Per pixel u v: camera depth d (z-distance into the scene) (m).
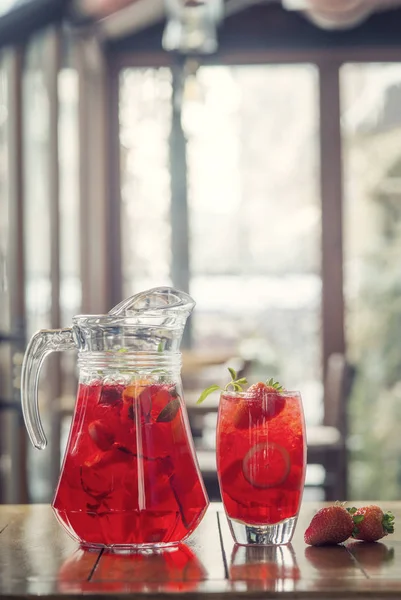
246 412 1.31
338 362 5.33
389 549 1.30
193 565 1.21
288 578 1.14
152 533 1.28
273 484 1.30
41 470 4.71
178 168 6.87
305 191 6.86
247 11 6.80
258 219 6.89
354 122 6.81
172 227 6.88
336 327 6.78
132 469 1.28
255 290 6.87
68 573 1.17
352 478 6.67
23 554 1.29
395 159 6.76
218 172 6.88
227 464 1.32
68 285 5.38
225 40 6.80
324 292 6.79
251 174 6.89
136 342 1.30
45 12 4.06
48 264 4.81
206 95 6.85
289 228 6.87
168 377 1.32
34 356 1.36
